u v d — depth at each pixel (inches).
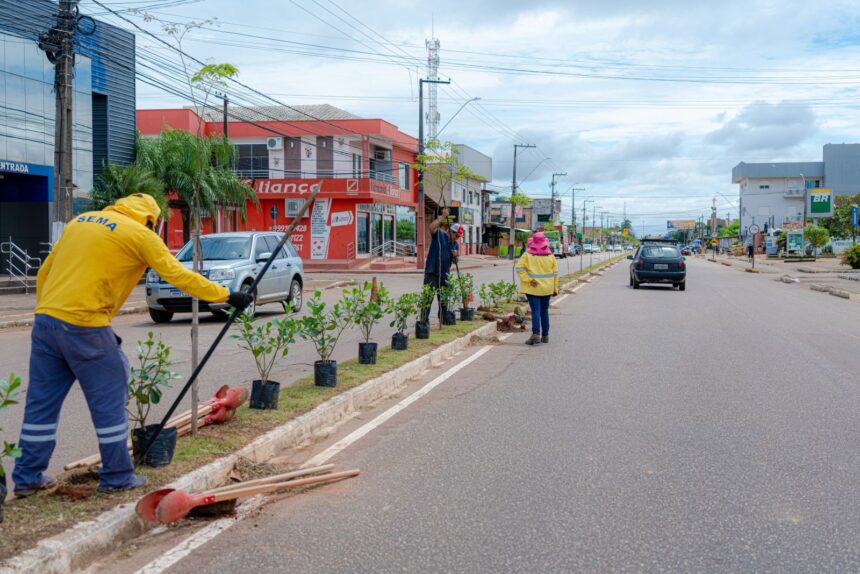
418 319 541.6
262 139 1861.5
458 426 282.5
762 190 4325.8
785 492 207.8
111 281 181.5
